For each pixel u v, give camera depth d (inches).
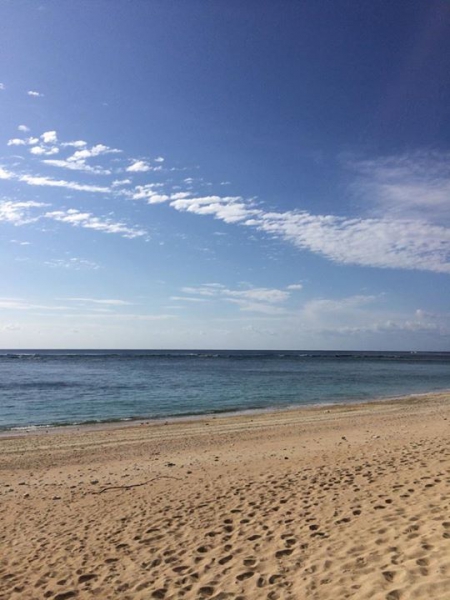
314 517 266.2
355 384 1723.7
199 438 641.0
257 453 512.4
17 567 244.8
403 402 1093.1
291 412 937.5
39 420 888.9
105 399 1229.7
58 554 256.8
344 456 440.1
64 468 489.7
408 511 248.7
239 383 1745.8
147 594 200.4
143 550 249.9
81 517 318.7
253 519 277.4
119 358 5022.1
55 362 3855.8
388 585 169.3
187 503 326.3
